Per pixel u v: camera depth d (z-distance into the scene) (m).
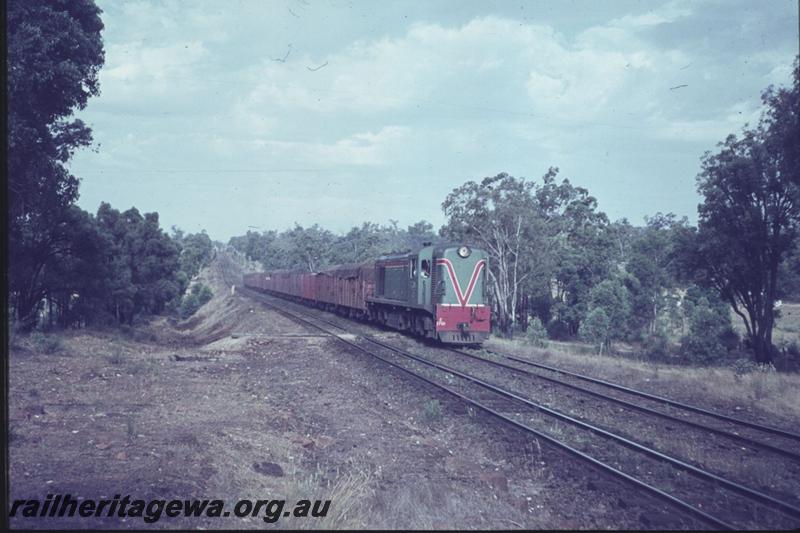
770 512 7.09
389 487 7.87
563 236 55.88
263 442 9.67
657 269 52.19
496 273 47.34
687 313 48.84
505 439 10.27
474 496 7.58
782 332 54.22
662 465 8.78
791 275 36.34
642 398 14.66
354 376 16.83
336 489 7.38
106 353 20.42
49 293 31.45
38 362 16.31
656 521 6.70
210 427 10.07
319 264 102.94
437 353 22.16
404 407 13.05
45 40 19.95
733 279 32.69
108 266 36.16
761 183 29.73
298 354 21.59
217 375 16.89
